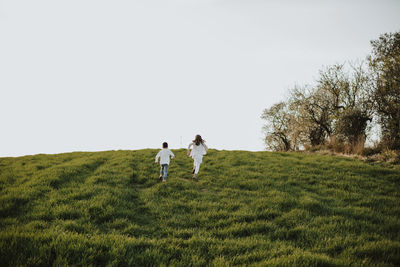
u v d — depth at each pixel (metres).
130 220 4.85
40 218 4.56
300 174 8.95
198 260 3.27
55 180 7.15
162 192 6.91
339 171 9.29
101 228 4.42
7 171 8.87
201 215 5.30
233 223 4.80
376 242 3.84
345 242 3.86
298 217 5.13
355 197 6.42
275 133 31.67
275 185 7.68
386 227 4.45
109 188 6.68
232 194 6.86
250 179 8.41
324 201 6.29
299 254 3.34
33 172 8.49
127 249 3.39
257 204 6.00
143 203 6.06
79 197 5.88
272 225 4.75
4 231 3.60
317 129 20.62
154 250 3.40
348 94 19.53
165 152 8.38
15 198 5.46
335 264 3.08
